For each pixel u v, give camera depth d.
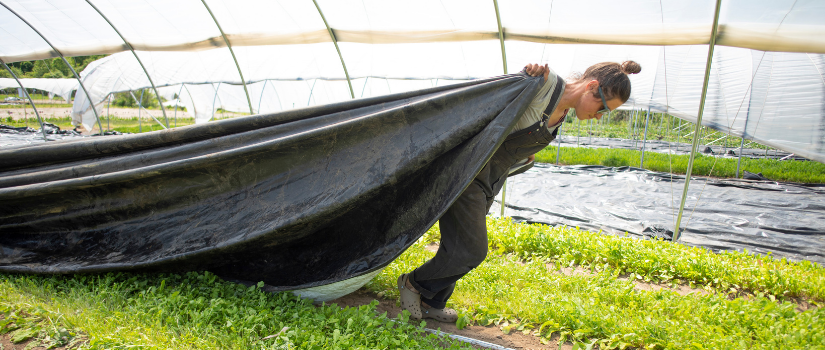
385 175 2.94
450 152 2.91
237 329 2.70
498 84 2.80
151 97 40.38
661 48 8.70
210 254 3.21
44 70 35.25
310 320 2.88
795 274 4.50
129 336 2.52
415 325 3.36
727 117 10.16
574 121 37.72
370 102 3.15
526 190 11.19
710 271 4.74
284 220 3.08
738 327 3.19
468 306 3.68
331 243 3.33
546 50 8.93
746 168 14.32
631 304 3.63
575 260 5.18
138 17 9.74
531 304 3.59
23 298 3.00
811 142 8.73
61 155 3.71
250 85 20.47
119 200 3.52
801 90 8.35
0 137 18.52
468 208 2.92
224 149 3.30
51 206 3.63
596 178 12.77
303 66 13.91
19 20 10.59
